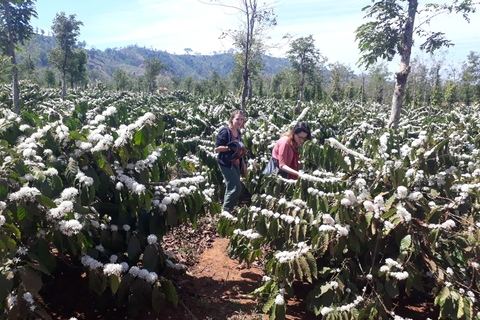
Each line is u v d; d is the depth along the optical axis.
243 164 5.11
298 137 4.11
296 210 3.03
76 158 2.88
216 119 9.03
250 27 9.98
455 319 2.53
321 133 7.34
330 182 3.17
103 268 2.54
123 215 3.01
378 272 2.76
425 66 33.09
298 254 2.76
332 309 2.61
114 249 2.86
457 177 3.14
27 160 2.67
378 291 2.69
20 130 3.39
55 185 2.55
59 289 3.03
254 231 3.47
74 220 2.32
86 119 4.17
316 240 2.82
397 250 3.12
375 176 3.42
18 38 13.66
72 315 2.74
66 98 18.62
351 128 9.38
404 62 8.41
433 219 2.91
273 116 9.29
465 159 3.87
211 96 23.89
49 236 2.41
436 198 3.25
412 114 14.63
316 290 2.85
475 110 11.34
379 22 8.59
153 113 2.96
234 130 4.80
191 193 3.19
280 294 2.84
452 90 36.31
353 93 45.16
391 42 8.47
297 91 41.47
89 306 2.87
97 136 2.87
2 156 2.70
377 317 2.57
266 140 6.17
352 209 2.82
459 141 4.60
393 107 8.57
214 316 3.00
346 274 2.84
